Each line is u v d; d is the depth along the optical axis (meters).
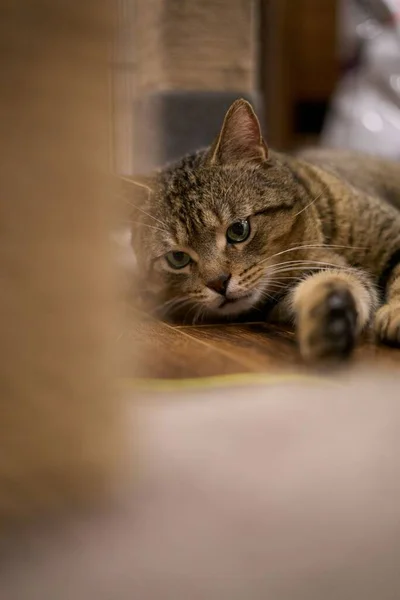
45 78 0.24
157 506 0.25
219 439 0.31
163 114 0.85
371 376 0.39
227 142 0.55
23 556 0.23
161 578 0.22
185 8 0.83
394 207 0.64
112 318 0.26
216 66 0.85
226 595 0.21
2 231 0.24
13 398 0.25
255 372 0.41
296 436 0.31
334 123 1.22
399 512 0.26
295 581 0.22
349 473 0.28
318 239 0.55
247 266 0.53
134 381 0.38
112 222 0.26
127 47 0.78
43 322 0.25
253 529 0.24
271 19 1.20
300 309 0.45
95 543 0.23
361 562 0.23
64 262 0.25
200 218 0.53
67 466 0.25
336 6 1.25
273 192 0.55
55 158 0.25
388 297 0.51
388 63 1.19
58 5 0.24
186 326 0.55
